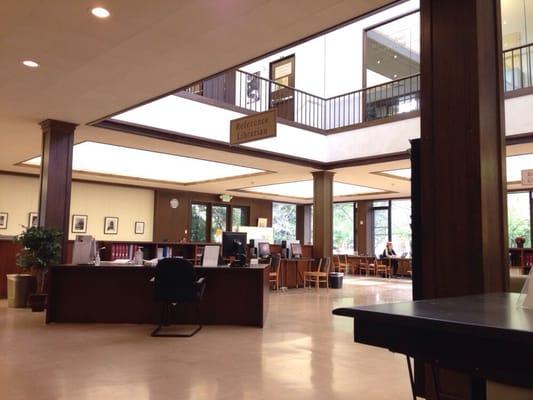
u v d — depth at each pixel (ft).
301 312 24.14
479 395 4.76
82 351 15.01
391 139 31.94
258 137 19.12
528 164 33.27
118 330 18.86
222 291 20.71
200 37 14.55
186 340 17.01
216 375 12.45
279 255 35.60
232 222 55.52
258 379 12.12
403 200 54.39
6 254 28.14
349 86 39.81
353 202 59.00
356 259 55.06
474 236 8.73
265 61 45.52
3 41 14.90
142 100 20.57
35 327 19.16
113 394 10.77
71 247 28.12
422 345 4.08
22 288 24.09
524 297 4.80
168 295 17.95
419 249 9.45
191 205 51.44
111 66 16.87
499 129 9.59
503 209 9.43
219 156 31.14
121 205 46.14
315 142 34.96
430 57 9.76
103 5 12.64
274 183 44.55
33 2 12.50
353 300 29.40
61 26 13.87
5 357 14.08
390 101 37.99
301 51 43.04
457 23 9.43
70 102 20.80
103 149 30.81
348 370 13.07
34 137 26.78
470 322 3.74
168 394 10.83
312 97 39.65
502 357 3.59
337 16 13.29
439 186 9.30
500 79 9.83
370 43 40.11
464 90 9.18
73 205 43.01
